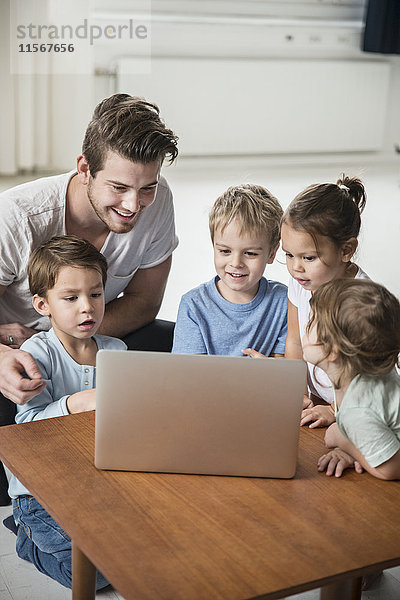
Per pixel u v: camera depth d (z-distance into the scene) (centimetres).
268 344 220
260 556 121
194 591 112
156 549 121
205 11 648
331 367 148
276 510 134
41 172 627
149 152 202
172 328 251
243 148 689
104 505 133
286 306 219
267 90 679
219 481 143
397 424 146
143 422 140
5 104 593
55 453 150
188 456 143
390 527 130
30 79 593
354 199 203
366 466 147
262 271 210
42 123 612
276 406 139
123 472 144
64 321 209
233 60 658
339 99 708
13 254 221
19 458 148
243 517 131
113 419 140
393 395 146
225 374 137
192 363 137
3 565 195
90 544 122
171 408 139
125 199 210
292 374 138
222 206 205
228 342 217
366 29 684
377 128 734
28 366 193
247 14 664
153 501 135
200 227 515
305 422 169
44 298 212
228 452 142
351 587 156
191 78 648
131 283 251
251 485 142
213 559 120
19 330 229
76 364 214
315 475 147
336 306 142
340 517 133
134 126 201
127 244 235
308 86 692
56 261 206
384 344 142
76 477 142
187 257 460
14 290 230
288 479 145
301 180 655
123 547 122
